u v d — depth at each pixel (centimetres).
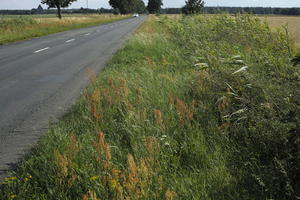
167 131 378
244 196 259
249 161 309
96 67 988
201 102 445
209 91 487
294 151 297
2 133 457
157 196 257
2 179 318
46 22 3781
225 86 460
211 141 349
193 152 330
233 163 304
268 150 319
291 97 342
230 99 436
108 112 450
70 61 1159
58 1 5191
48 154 334
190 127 380
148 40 1334
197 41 902
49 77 872
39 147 368
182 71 732
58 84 776
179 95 499
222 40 803
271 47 575
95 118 424
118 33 2670
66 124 439
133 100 497
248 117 370
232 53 620
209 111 430
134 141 357
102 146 308
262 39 675
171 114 417
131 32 2689
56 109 562
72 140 332
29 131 459
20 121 508
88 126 417
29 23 3234
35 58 1270
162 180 278
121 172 298
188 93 514
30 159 337
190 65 771
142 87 558
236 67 492
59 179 280
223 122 400
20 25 2994
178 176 294
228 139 348
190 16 1534
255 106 373
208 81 513
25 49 1605
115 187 255
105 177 269
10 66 1088
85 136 379
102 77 731
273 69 458
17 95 683
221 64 526
